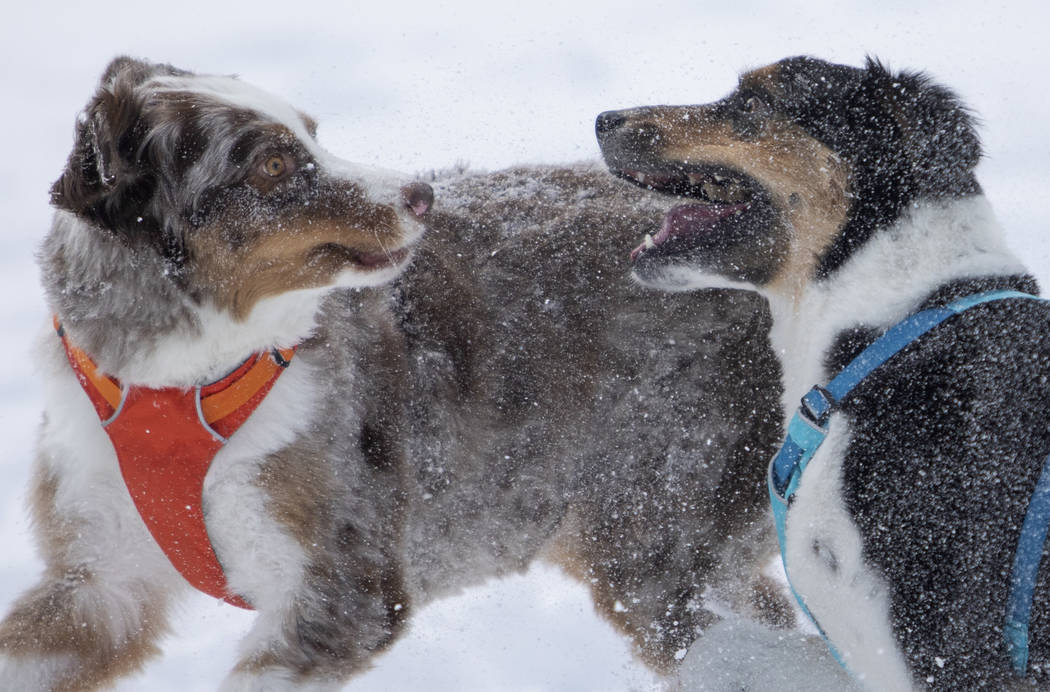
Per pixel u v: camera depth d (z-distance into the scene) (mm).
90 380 5344
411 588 6281
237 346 5367
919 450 4914
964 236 5164
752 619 6719
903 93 5336
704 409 6500
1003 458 4844
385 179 5535
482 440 6430
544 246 6723
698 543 6582
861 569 4930
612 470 6605
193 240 5238
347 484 5715
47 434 5594
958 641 4816
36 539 5668
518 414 6500
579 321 6586
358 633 5641
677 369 6527
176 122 5246
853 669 5109
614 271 6648
